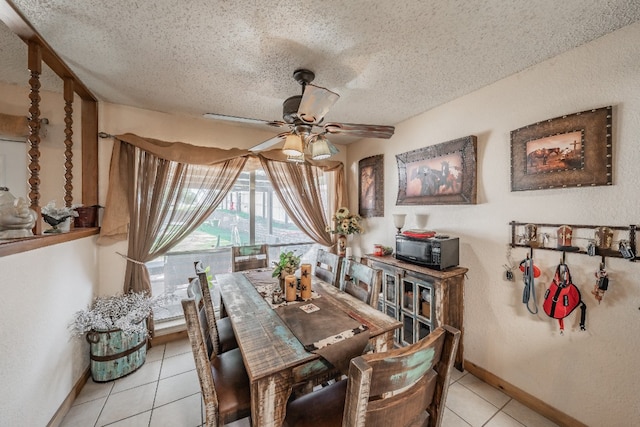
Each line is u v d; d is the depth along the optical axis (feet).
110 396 5.92
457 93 7.00
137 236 7.90
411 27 4.45
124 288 7.78
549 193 5.44
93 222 7.23
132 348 6.73
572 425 5.06
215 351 5.26
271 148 10.11
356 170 11.61
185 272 9.42
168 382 6.43
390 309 8.01
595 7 3.99
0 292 3.58
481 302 6.68
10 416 3.76
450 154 7.31
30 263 4.25
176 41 4.86
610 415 4.61
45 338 4.69
